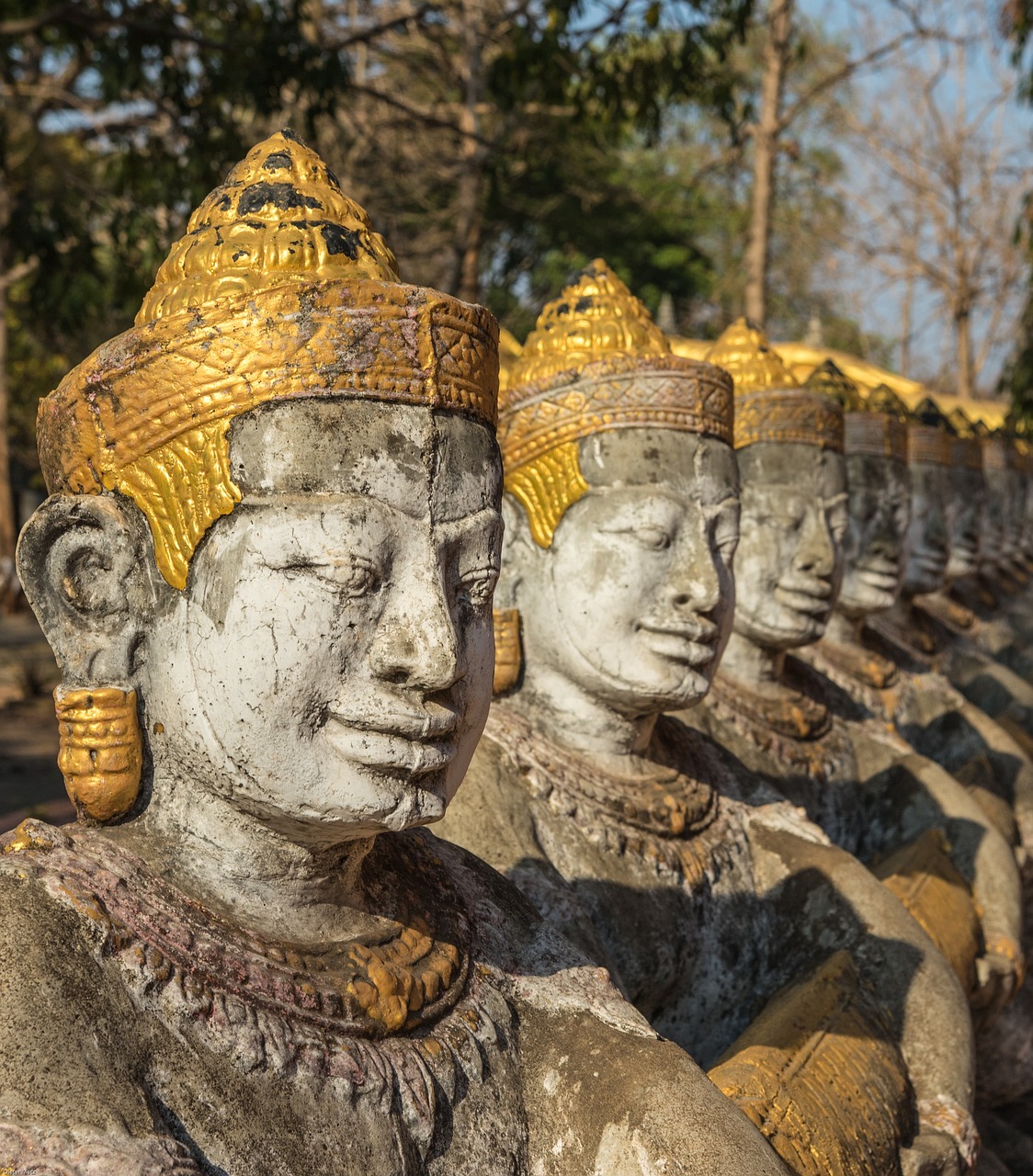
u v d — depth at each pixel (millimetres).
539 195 20781
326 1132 2041
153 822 2293
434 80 16141
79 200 12578
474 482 2357
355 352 2199
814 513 5273
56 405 2297
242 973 2098
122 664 2271
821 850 4273
